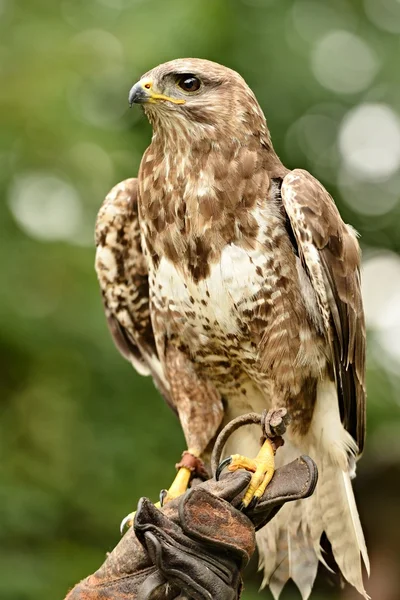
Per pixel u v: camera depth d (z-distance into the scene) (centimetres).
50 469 1238
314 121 1582
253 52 1451
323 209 704
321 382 721
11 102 1289
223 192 701
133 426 1265
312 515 740
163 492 709
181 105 714
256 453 756
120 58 1315
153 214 723
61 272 1250
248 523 581
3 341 1232
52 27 1354
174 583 569
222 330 714
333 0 1583
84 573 1185
